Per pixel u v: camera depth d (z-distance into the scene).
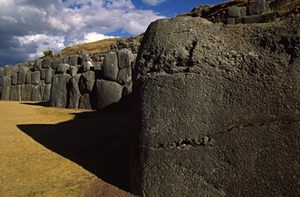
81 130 7.30
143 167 3.85
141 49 4.25
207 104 3.64
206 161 3.60
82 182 4.48
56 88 11.85
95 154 5.60
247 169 3.43
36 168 5.07
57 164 5.21
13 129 7.72
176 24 4.03
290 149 3.28
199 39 3.83
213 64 3.67
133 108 4.23
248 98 3.49
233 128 3.53
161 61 3.93
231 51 3.65
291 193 3.24
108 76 10.09
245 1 24.16
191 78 3.71
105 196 4.02
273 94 3.39
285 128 3.32
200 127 3.65
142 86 3.98
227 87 3.59
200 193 3.60
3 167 5.14
